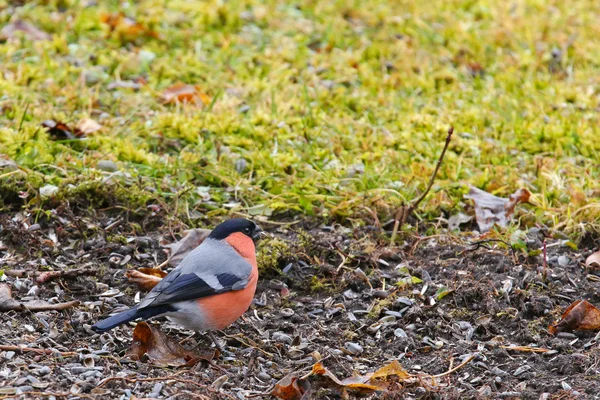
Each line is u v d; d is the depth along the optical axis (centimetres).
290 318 941
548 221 1138
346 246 1068
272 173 1208
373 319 940
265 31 1677
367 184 1184
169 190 1151
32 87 1380
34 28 1583
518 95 1505
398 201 1150
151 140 1267
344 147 1301
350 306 966
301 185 1169
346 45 1661
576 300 944
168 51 1572
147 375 798
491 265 1027
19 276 962
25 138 1198
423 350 885
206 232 1049
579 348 881
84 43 1557
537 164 1239
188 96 1402
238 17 1688
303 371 829
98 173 1141
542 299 953
